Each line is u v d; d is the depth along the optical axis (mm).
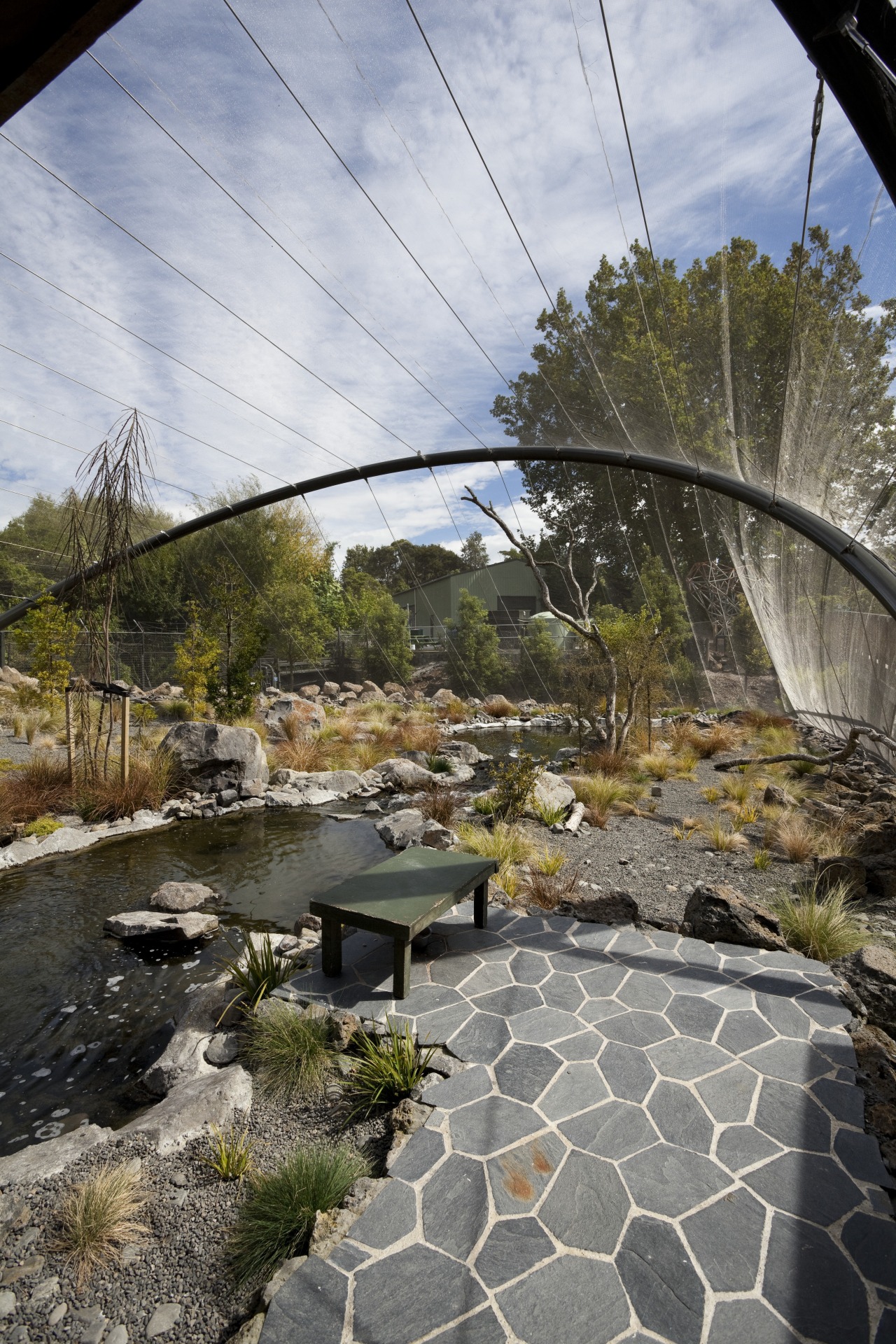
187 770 9828
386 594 29109
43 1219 2449
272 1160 2701
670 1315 1841
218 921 5668
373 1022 3307
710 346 6270
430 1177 2346
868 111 2348
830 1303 1870
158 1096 3408
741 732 14227
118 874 6895
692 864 6492
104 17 1688
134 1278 2199
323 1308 1881
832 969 3910
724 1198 2234
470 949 4105
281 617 26312
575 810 8453
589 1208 2199
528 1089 2783
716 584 19688
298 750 12375
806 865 6301
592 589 12828
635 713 13938
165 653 24234
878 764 10695
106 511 8906
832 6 2135
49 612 9594
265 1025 3396
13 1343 1980
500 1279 1955
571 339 8578
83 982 4688
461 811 9023
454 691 27109
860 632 8406
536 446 11719
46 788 8891
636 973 3770
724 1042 3094
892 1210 2221
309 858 7441
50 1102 3449
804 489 6301
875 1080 2850
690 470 8602
